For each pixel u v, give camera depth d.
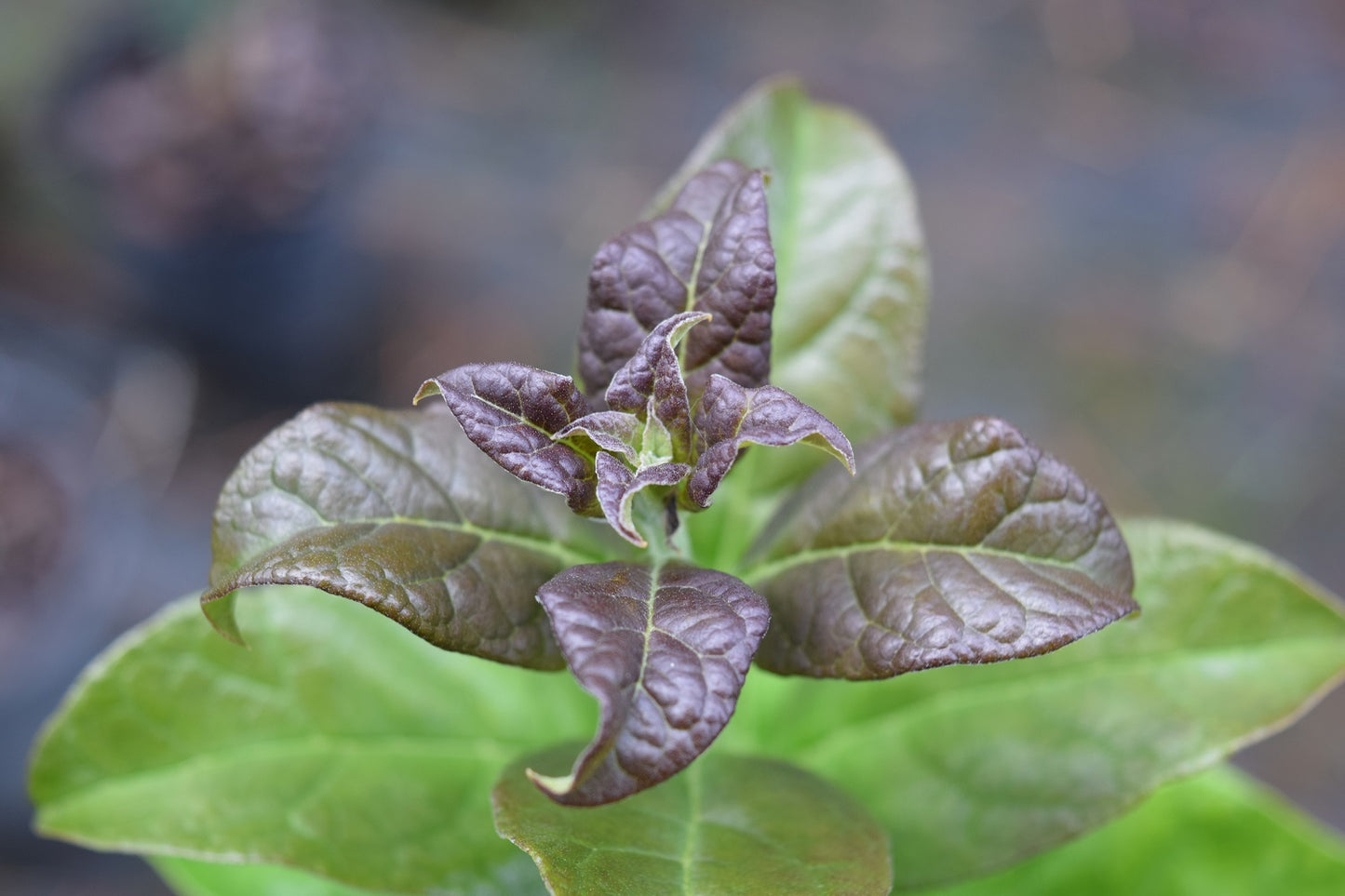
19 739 0.75
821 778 0.37
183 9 1.02
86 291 0.96
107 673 0.38
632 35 1.12
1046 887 0.42
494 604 0.35
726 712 0.33
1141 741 0.38
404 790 0.39
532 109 1.07
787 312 0.41
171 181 0.92
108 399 0.90
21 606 0.77
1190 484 0.88
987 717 0.39
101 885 0.75
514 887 0.38
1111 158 1.06
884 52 1.12
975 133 1.07
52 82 0.99
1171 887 0.41
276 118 0.94
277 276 0.92
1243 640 0.38
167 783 0.38
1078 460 0.89
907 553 0.36
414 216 1.00
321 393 0.98
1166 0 1.17
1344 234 1.01
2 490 0.81
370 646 0.39
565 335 0.96
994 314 0.96
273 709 0.39
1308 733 0.78
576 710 0.40
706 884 0.34
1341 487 0.89
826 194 0.41
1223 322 0.96
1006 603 0.35
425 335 0.96
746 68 1.10
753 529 0.40
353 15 1.07
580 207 1.02
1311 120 1.09
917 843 0.39
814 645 0.36
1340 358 0.95
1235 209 1.03
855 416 0.40
